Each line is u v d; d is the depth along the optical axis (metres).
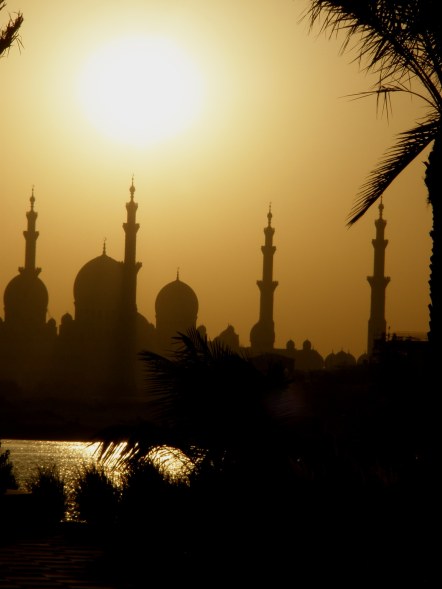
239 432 25.88
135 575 27.00
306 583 22.00
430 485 21.09
